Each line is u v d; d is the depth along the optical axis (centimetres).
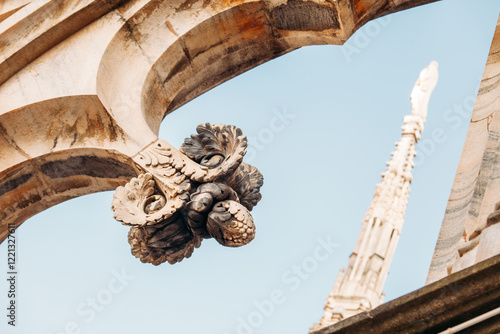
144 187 579
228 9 645
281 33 661
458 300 403
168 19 646
